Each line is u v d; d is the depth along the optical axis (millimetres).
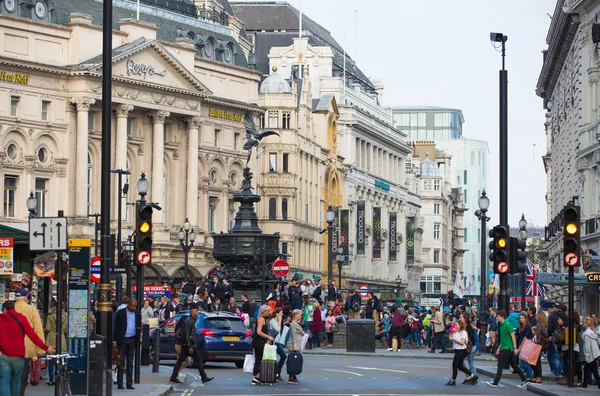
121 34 137500
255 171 162875
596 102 96250
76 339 42625
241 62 161375
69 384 40250
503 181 68125
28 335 38094
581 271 98438
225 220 156250
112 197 137125
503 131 68562
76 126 132250
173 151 147375
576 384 55312
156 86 140375
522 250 64812
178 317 70062
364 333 84500
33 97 128375
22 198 127625
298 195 177875
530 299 95375
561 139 130000
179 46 146625
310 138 183500
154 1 151625
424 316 104500
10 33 126000
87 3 139750
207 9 175625
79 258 42688
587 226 96688
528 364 56312
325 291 110688
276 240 83125
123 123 136875
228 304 81000
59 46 131375
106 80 44094
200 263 147000
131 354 50000
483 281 87438
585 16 96688
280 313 58062
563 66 123250
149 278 136500
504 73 69312
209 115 152750
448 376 62469
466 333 56219
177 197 147500
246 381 57031
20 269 57938
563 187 125188
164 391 48562
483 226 88000
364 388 53688
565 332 56156
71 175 132125
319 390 52406
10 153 126938
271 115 172375
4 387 37750
